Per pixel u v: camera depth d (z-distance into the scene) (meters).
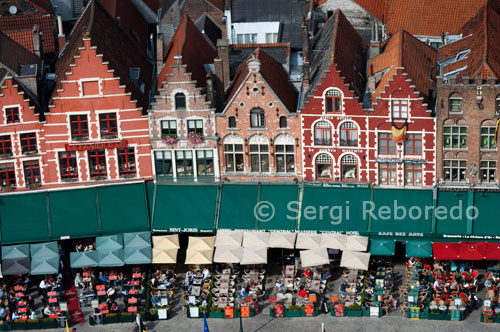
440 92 183.62
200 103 192.62
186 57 197.88
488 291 175.88
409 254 182.75
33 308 184.25
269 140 193.38
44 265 186.25
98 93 193.25
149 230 192.62
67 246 198.50
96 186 195.88
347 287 180.50
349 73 193.38
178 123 194.50
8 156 195.88
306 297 179.62
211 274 187.12
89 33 191.62
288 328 175.12
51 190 195.50
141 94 199.75
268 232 189.12
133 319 179.25
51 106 193.75
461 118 184.88
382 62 199.00
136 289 184.00
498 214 184.25
